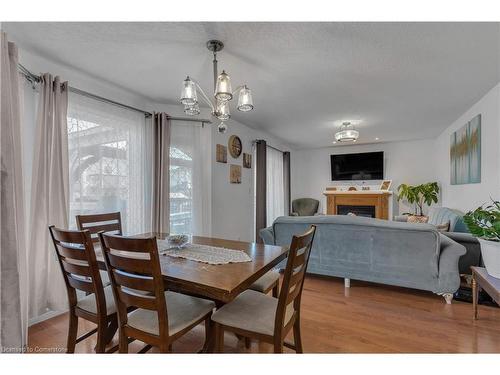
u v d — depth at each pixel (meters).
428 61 2.21
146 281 1.21
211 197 3.70
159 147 3.20
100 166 2.66
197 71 2.43
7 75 1.54
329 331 1.98
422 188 5.20
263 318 1.39
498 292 1.66
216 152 3.83
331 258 2.84
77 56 2.15
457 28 1.73
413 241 2.46
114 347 1.61
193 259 1.60
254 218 4.80
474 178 3.27
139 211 3.08
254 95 3.04
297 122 4.31
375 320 2.14
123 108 2.93
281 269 3.14
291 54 2.10
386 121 4.21
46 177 2.12
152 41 1.92
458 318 2.15
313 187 7.01
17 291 1.51
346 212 6.25
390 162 6.12
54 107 2.18
